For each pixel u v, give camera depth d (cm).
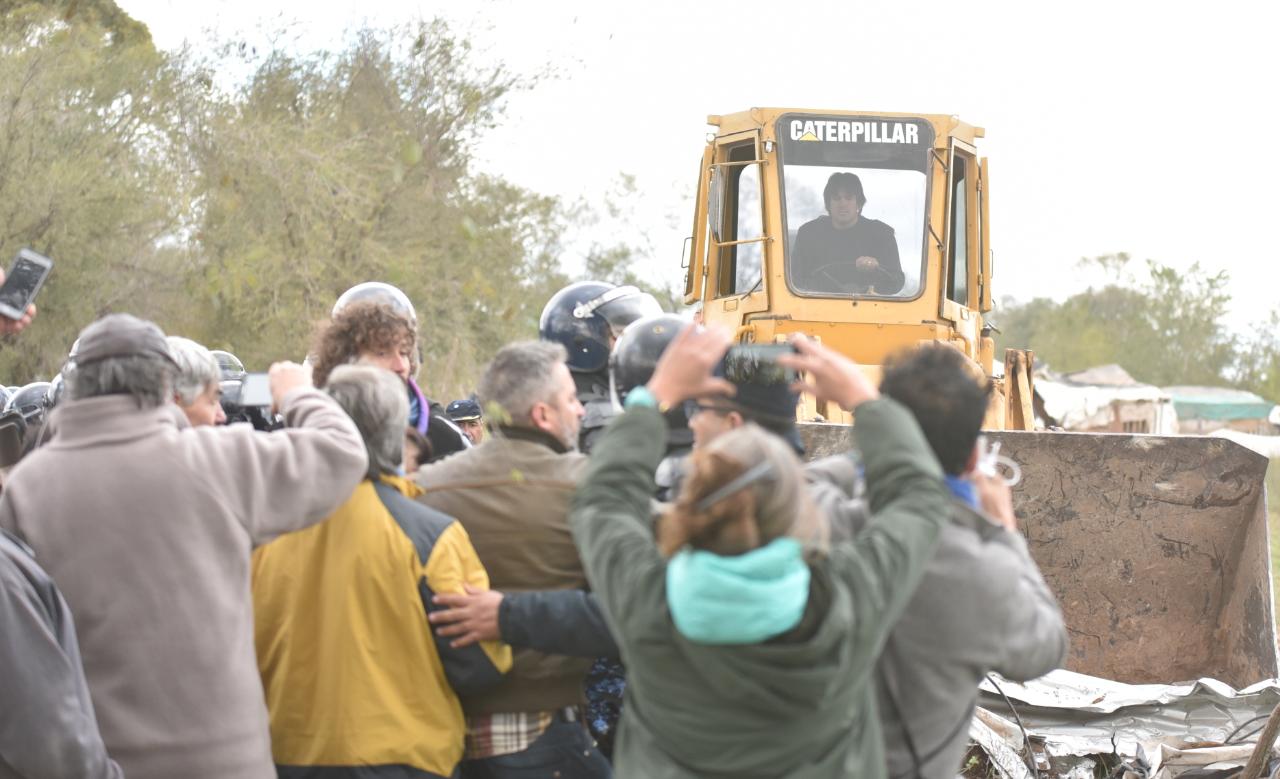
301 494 360
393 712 367
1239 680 725
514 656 388
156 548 353
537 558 394
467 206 1912
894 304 1080
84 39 2062
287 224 1752
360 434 381
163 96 2072
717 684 276
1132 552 743
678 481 420
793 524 270
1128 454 740
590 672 441
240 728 357
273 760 376
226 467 359
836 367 315
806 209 1095
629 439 310
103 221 2006
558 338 544
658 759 296
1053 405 4125
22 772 334
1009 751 611
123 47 2133
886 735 324
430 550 373
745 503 267
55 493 357
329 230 1719
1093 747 623
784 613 266
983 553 321
